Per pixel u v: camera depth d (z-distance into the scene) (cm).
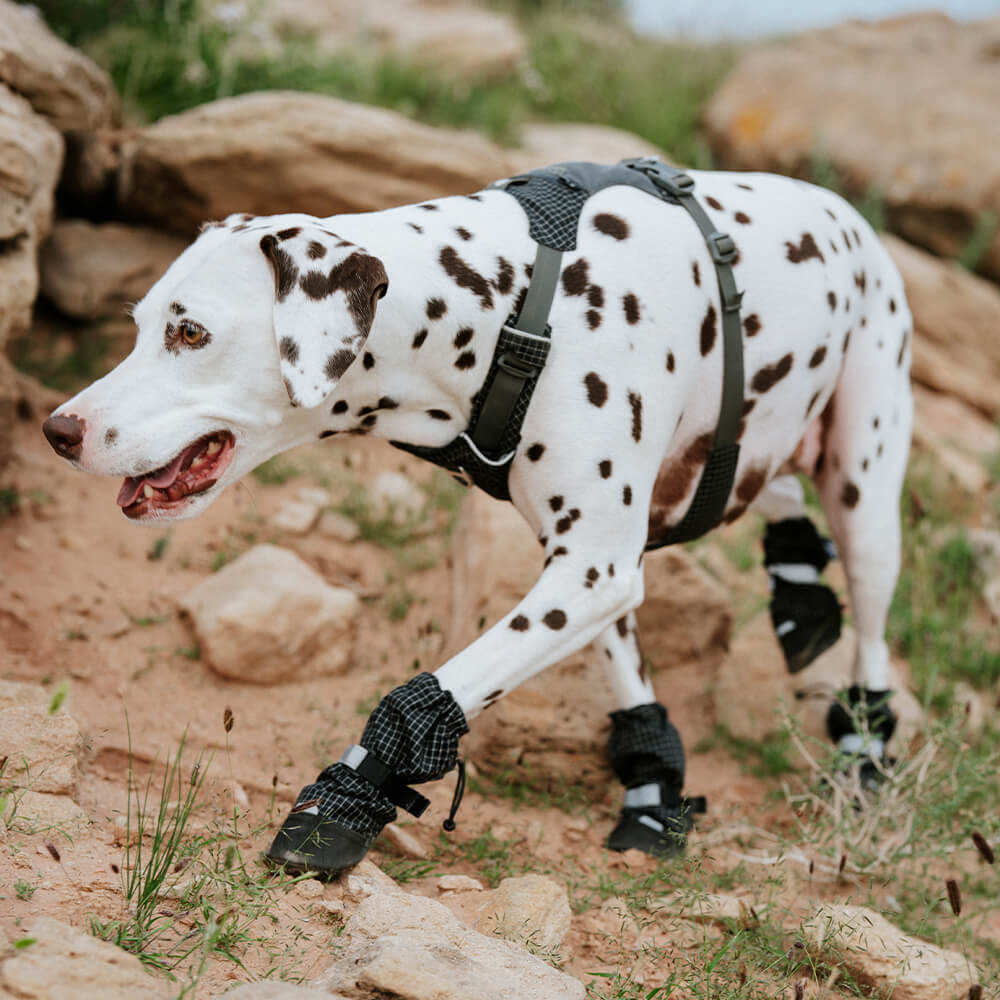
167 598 420
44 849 259
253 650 387
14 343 521
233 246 250
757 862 342
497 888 295
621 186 299
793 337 316
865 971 280
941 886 349
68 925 229
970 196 812
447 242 274
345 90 797
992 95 877
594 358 278
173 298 251
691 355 295
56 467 466
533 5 1254
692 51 1105
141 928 235
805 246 321
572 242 283
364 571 467
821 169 845
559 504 281
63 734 293
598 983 270
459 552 462
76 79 499
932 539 574
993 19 1054
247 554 420
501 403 277
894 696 397
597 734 370
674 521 326
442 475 534
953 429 685
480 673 276
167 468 258
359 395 271
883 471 358
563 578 281
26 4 642
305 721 375
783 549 405
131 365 255
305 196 526
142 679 380
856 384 351
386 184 528
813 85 921
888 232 852
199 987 225
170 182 531
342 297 245
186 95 657
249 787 326
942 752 415
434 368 275
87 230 550
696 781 394
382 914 256
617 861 331
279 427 265
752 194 321
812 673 429
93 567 426
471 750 372
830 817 362
